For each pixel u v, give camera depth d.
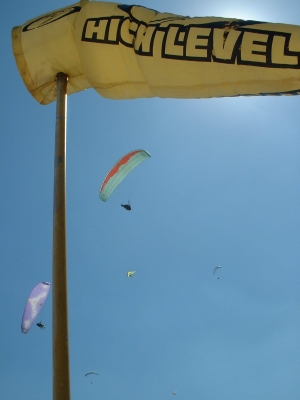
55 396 3.65
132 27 4.32
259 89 3.88
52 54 4.84
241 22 3.87
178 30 4.04
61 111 4.73
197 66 3.94
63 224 4.14
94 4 4.64
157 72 4.13
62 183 4.29
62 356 3.76
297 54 3.58
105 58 4.43
